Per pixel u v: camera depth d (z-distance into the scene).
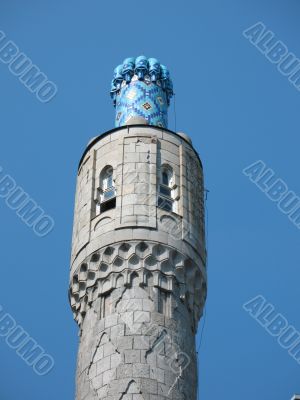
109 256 56.28
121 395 50.62
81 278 56.91
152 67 67.12
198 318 57.44
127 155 60.06
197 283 57.28
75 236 59.09
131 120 62.25
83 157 62.47
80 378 53.25
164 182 59.94
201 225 60.00
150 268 55.56
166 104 67.00
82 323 56.12
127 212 57.22
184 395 51.78
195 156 62.72
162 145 61.06
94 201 59.34
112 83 67.75
